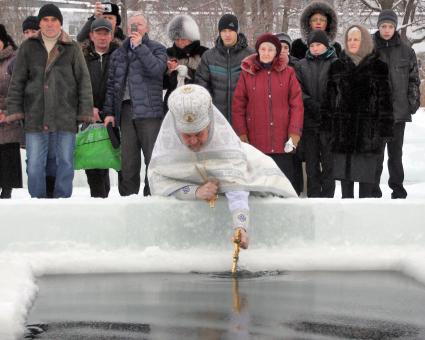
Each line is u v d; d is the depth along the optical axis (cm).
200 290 567
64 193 841
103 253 642
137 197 662
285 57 861
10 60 945
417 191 1109
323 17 984
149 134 870
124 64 875
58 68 827
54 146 838
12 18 2792
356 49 866
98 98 910
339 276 615
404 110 965
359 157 868
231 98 877
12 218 642
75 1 3384
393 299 545
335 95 873
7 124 946
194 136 633
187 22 931
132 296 550
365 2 3139
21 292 531
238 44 882
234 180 635
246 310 514
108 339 456
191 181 650
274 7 2608
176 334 464
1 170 965
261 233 655
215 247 650
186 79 895
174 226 648
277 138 853
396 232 666
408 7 3189
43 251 644
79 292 562
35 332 470
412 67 966
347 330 473
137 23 871
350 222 662
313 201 660
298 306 525
